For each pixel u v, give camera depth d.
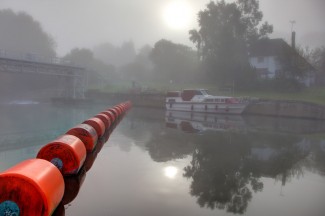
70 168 8.91
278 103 34.47
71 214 6.77
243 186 9.26
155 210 7.14
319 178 10.33
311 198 8.34
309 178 10.31
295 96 40.78
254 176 10.39
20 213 5.25
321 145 16.75
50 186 5.67
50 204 5.51
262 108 35.53
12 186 5.25
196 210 7.23
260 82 45.94
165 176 9.96
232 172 10.78
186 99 38.81
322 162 12.69
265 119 31.20
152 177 9.78
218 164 11.88
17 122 26.33
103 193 8.16
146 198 7.89
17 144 15.99
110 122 20.88
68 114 34.44
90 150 12.53
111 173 10.09
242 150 14.73
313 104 32.03
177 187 8.88
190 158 12.73
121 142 16.08
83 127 12.60
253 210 7.39
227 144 16.23
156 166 11.20
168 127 22.78
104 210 7.04
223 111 35.38
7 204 5.24
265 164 12.09
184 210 7.21
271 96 41.19
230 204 7.71
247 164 11.98
